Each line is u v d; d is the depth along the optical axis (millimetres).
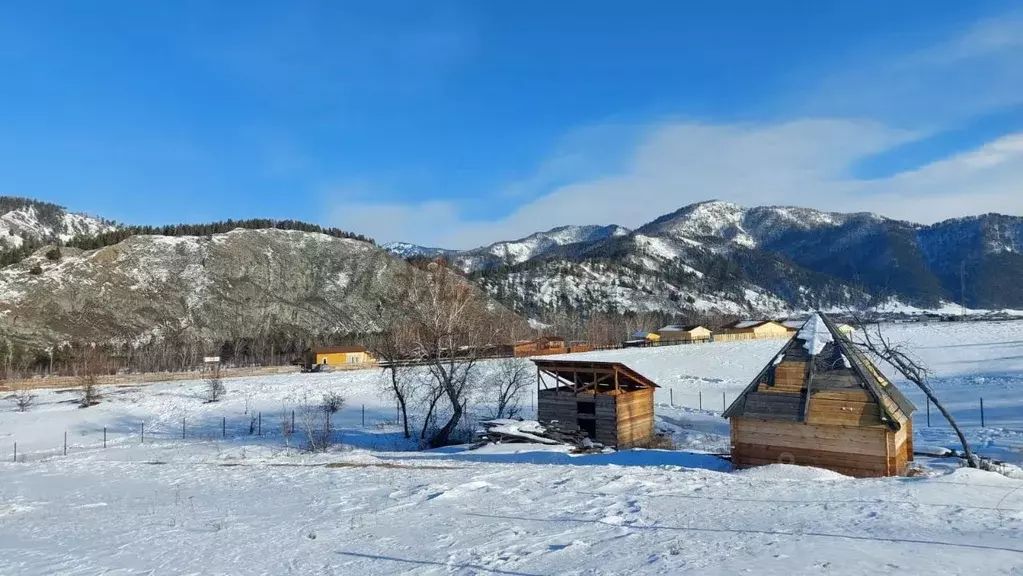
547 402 35531
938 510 11891
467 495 17109
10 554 12898
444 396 49781
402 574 9898
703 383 60656
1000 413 35719
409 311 40375
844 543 9727
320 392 60375
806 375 21109
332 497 18188
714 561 9094
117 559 12039
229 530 14320
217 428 46375
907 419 21047
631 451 28734
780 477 18141
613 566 9328
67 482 25875
